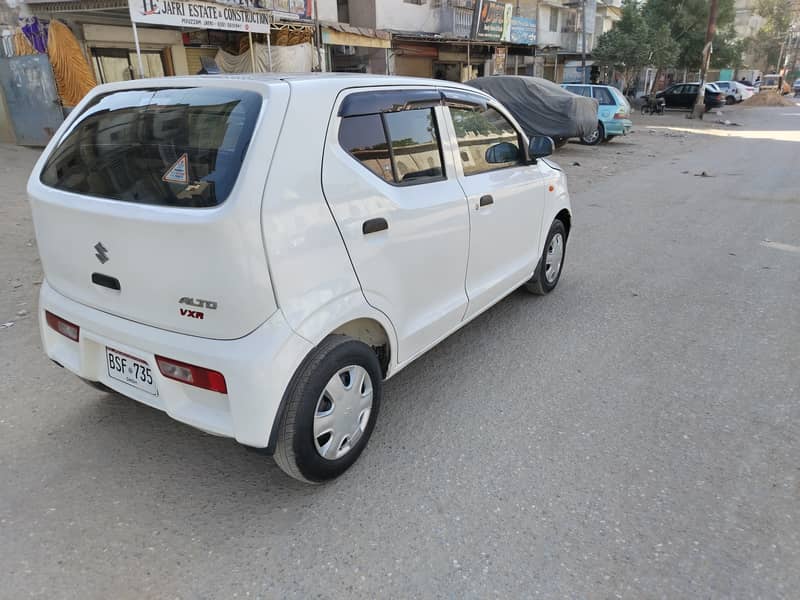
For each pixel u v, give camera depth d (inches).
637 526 97.0
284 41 536.1
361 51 737.6
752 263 241.4
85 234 97.1
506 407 134.1
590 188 430.3
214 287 85.5
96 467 112.6
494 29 863.1
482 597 83.7
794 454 116.0
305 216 92.4
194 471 112.0
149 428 125.6
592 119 608.7
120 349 99.2
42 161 112.3
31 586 85.4
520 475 110.3
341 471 107.7
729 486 106.7
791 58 3253.0
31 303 192.2
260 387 87.8
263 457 116.8
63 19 437.4
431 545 93.5
